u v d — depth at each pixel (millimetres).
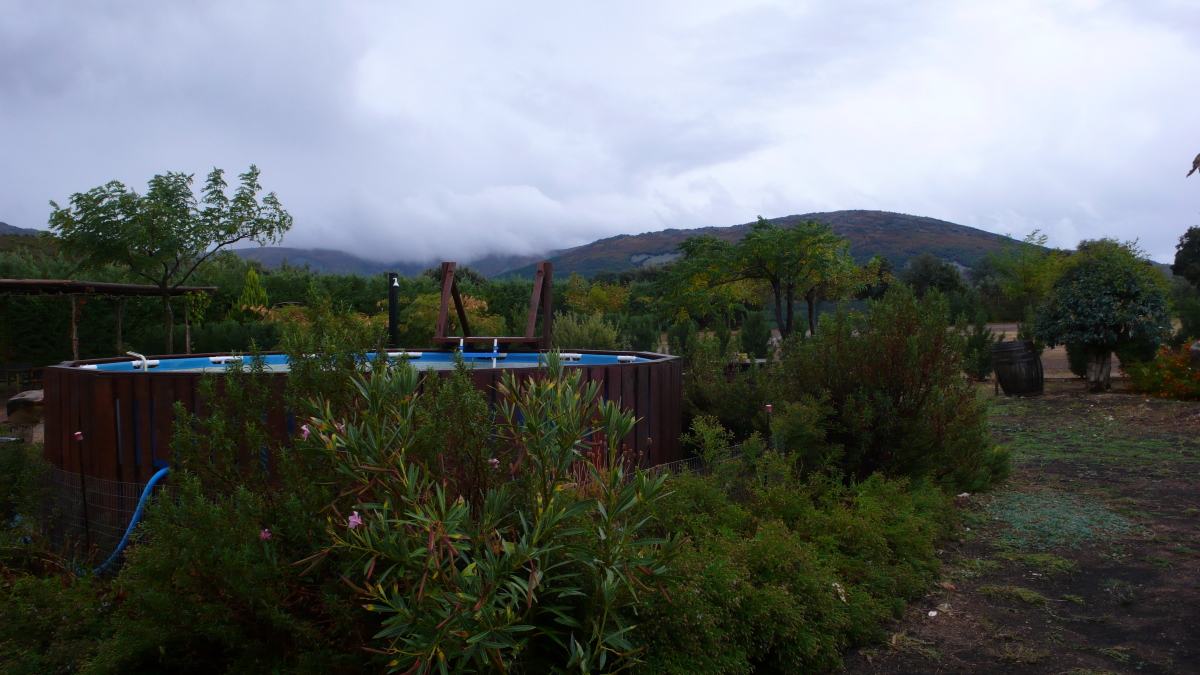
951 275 43438
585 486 3396
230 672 2436
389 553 2037
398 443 2350
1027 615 3643
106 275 15922
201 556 2348
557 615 2268
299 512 2453
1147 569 4227
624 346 14945
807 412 5203
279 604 2396
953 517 5102
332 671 2350
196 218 13781
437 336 8148
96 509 4410
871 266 21641
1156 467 6996
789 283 18875
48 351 15672
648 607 2570
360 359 2947
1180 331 14812
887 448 5543
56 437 4824
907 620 3617
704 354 7324
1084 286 12773
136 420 4371
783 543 3430
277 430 3877
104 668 2549
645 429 5484
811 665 3029
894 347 5594
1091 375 12906
